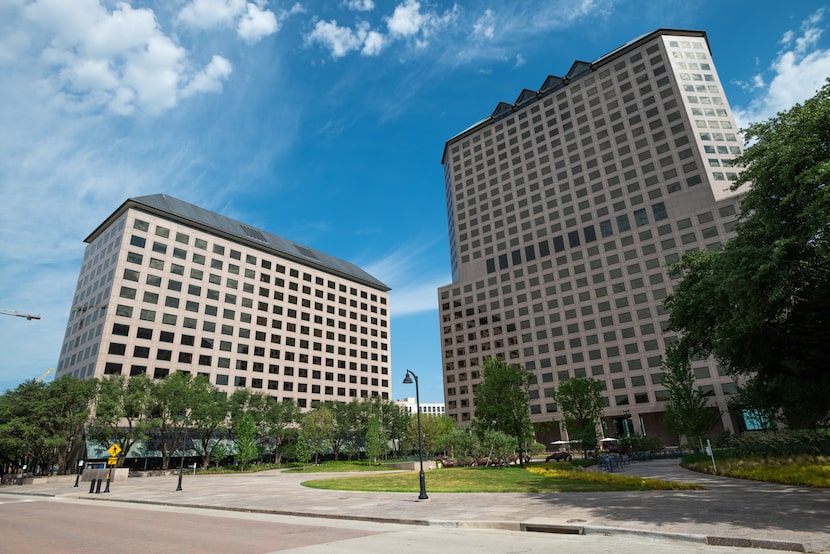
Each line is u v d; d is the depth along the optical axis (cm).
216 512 1744
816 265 1778
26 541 1159
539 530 1103
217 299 8131
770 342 2308
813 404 3086
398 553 894
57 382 5041
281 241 10331
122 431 5331
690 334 2544
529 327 9244
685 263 2459
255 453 5488
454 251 11412
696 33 9125
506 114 11056
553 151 9944
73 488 3369
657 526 1002
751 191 1830
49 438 4572
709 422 3947
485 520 1211
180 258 7750
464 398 9881
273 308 9156
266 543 1034
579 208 9200
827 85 1622
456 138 11875
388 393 11450
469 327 10188
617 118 9175
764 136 1834
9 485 4400
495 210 10525
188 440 6481
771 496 1366
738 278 1714
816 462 1858
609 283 8419
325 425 6556
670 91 8662
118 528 1353
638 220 8375
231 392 7850
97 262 7619
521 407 3825
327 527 1266
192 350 7475
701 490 1606
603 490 1722
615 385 7850
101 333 6506
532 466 3300
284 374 8950
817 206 1428
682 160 8175
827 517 1012
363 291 11656
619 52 9469
